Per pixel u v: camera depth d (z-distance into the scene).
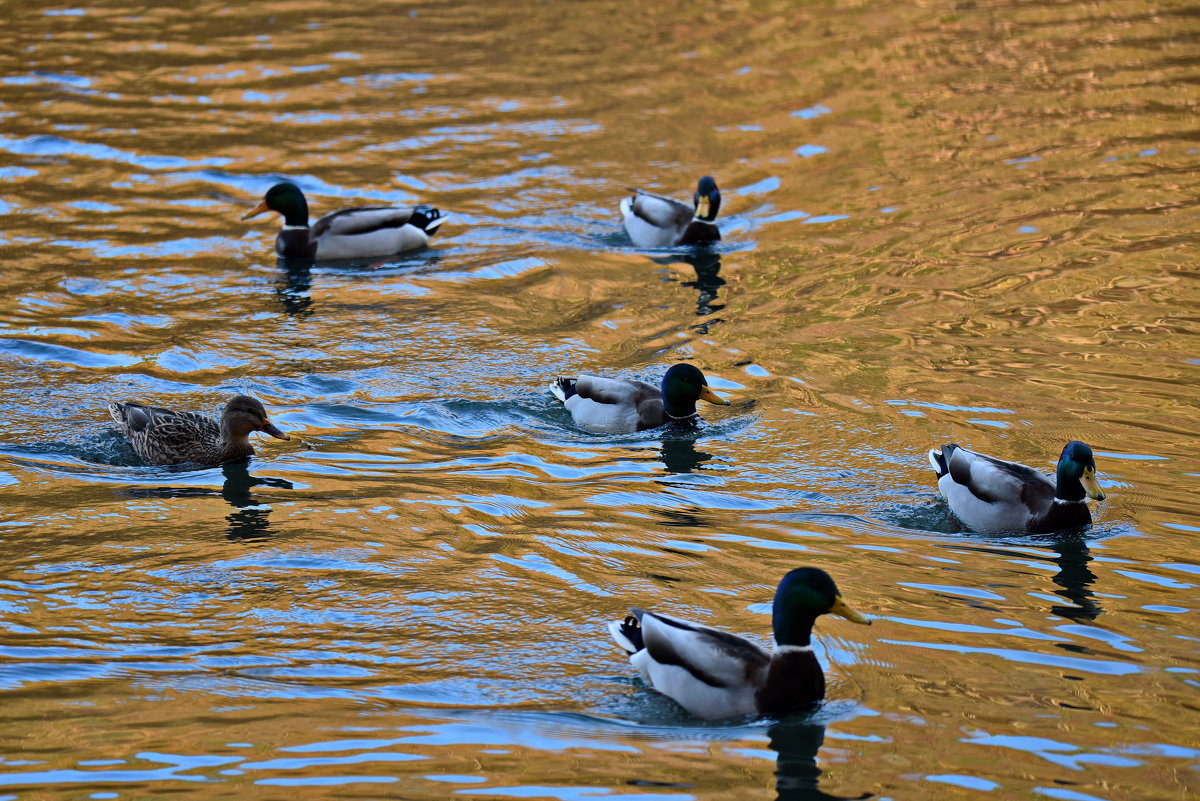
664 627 10.33
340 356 17.77
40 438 15.26
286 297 19.94
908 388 16.48
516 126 27.19
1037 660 10.90
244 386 16.77
